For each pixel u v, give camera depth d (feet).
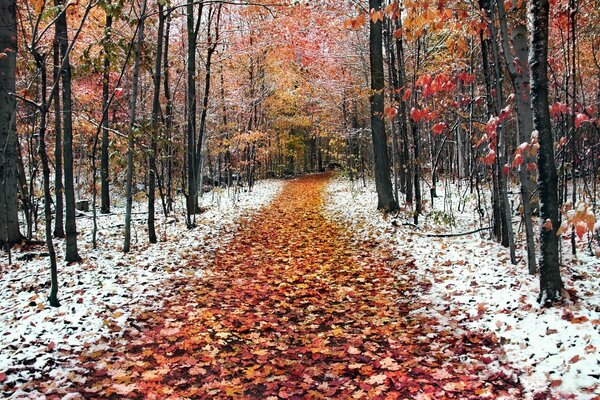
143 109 57.16
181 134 57.41
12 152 29.63
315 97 77.05
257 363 13.85
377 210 46.06
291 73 74.28
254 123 90.02
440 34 39.29
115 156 28.14
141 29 27.71
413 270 23.58
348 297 20.22
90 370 13.15
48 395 11.62
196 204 52.95
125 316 17.34
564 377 11.26
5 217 29.58
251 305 19.53
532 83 15.38
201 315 17.95
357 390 12.00
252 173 98.63
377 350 14.44
